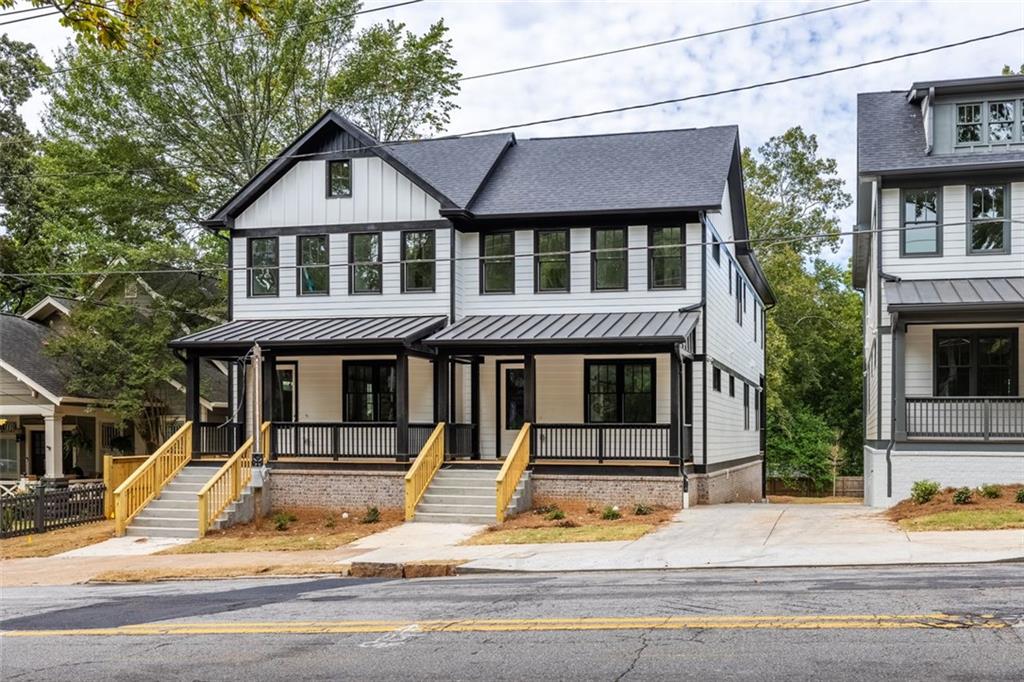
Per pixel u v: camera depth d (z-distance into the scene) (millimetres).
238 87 36531
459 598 12930
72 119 36875
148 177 37750
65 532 24344
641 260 26594
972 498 21297
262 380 26625
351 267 28359
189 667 9492
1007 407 23719
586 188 27625
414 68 38656
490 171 29234
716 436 28266
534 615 11328
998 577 12805
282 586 15367
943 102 24781
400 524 22984
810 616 10539
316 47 37719
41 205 40531
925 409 24078
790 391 50594
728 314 31031
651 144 29891
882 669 8352
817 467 49500
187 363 26906
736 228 33250
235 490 24406
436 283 27531
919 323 23328
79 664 9875
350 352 26266
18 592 16406
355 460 25766
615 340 23688
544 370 27266
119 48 10539
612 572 15289
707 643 9500
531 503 24641
